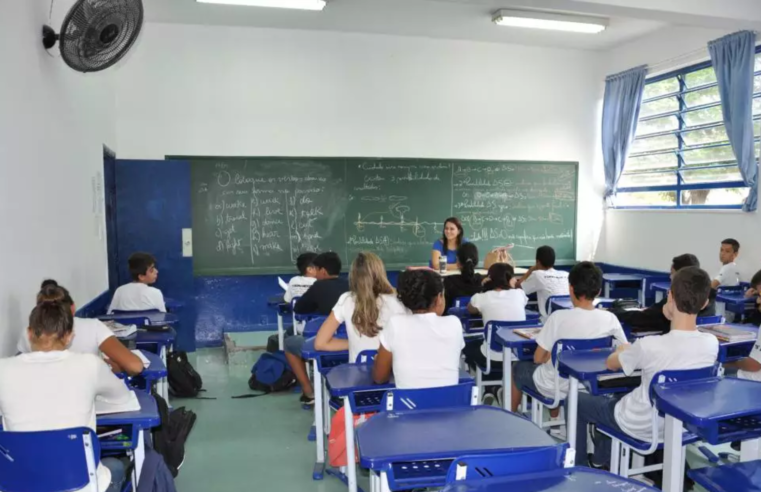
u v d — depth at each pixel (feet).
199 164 18.61
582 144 21.95
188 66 18.40
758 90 16.52
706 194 18.38
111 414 6.07
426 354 6.79
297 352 12.21
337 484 9.01
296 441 10.77
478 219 21.02
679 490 5.96
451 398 5.94
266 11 17.15
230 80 18.72
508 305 11.12
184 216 17.26
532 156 21.44
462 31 19.34
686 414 5.45
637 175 21.26
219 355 17.56
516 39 20.27
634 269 20.92
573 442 7.75
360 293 8.18
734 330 9.70
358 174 19.84
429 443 4.68
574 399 7.68
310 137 19.43
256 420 11.89
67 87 11.15
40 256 9.18
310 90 19.33
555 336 8.69
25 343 7.60
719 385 6.20
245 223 19.10
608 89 21.45
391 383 7.07
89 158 13.17
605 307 13.25
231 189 18.90
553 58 21.40
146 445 7.25
